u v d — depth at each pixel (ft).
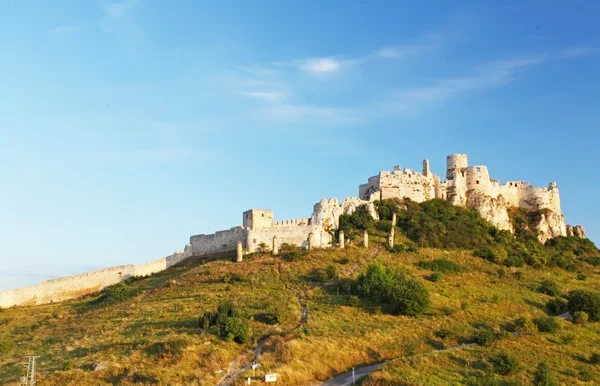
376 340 280.92
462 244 470.39
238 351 270.26
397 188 538.47
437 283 380.58
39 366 276.41
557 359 277.03
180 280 411.95
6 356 311.47
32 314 429.38
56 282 497.46
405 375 240.94
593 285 426.10
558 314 354.74
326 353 262.47
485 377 246.27
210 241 514.27
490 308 343.05
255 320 308.81
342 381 243.19
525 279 415.03
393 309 326.24
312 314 313.73
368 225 479.41
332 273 380.99
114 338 300.61
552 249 510.99
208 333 286.05
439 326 305.94
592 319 344.08
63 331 348.38
